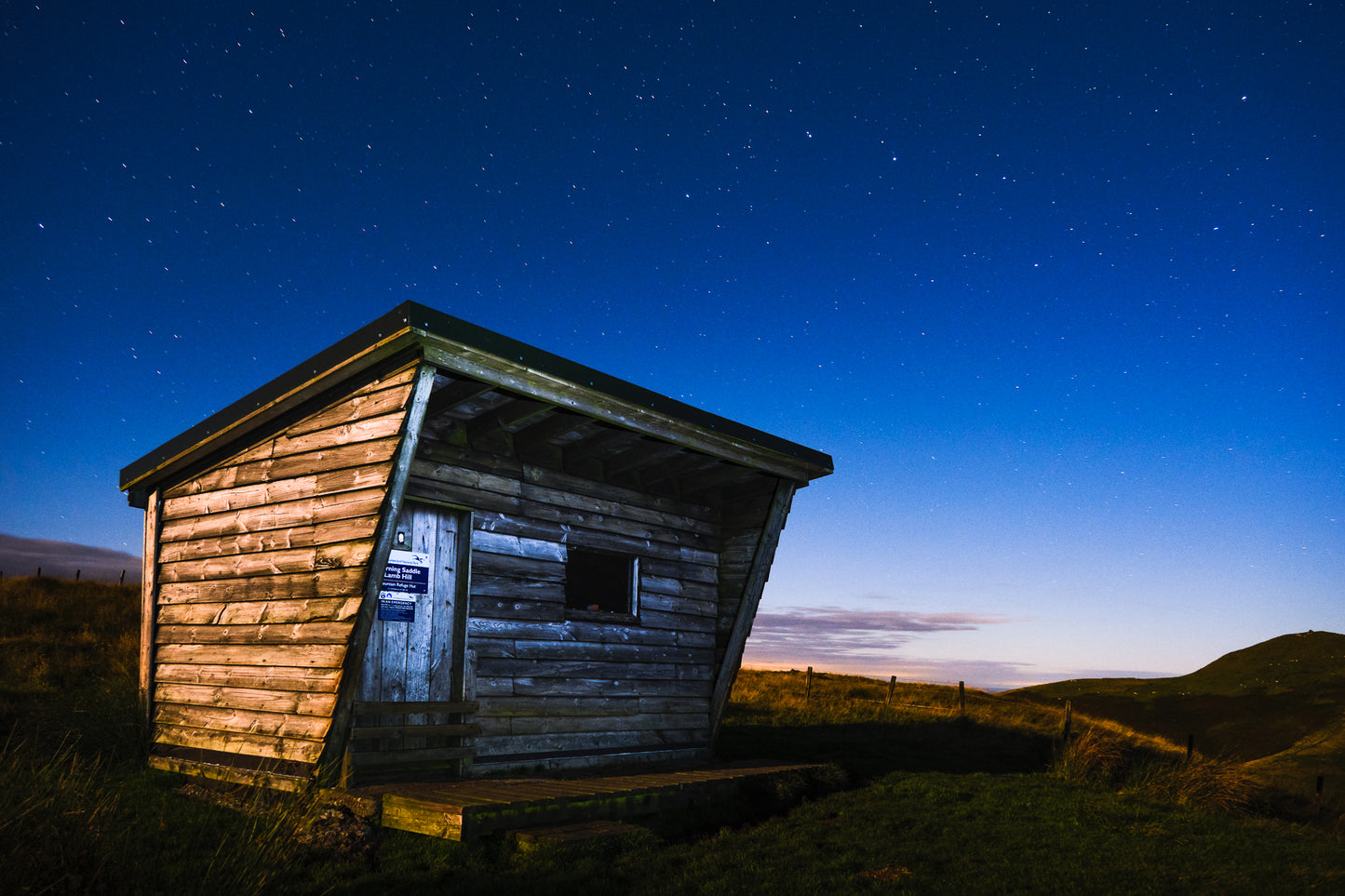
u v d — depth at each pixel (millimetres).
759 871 6078
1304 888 6285
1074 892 5977
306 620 7258
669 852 6453
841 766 10125
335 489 7266
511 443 9016
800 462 10516
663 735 10117
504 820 6121
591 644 9461
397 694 7715
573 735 9039
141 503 9953
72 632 18344
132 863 4656
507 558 8758
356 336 6828
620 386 8062
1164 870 6633
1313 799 11109
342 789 6742
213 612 8430
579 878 5512
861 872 6270
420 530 8102
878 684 25594
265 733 7398
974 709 20297
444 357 6727
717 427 9195
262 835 5473
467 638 8227
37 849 4387
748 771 8961
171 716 8742
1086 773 10914
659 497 10680
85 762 8031
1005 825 7938
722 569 11336
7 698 11672
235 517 8414
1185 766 10656
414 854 5785
